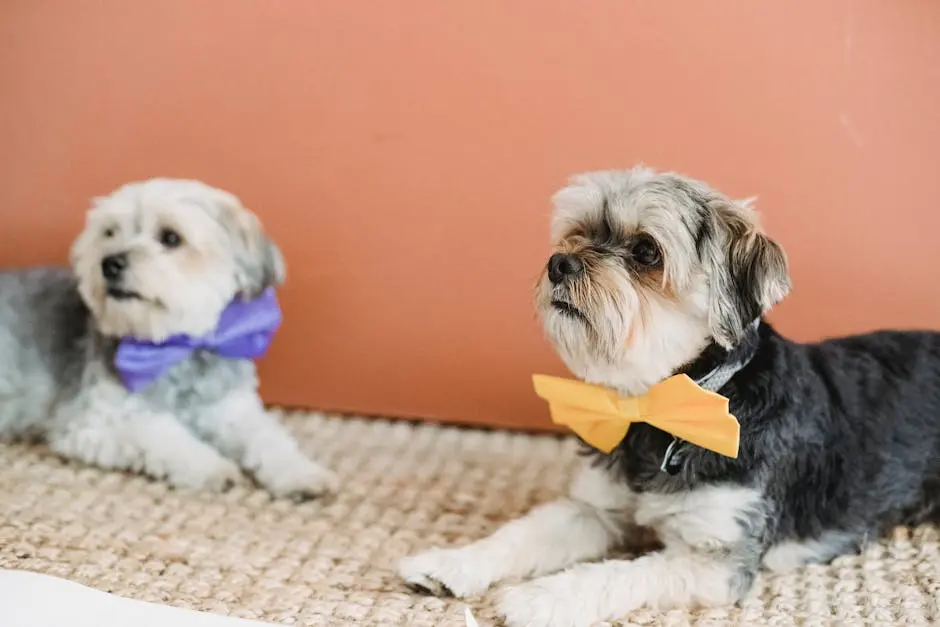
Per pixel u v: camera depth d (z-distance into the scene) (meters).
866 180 2.36
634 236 1.84
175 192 2.32
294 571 1.99
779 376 1.91
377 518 2.24
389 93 2.50
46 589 1.71
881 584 1.95
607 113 2.42
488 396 2.71
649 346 1.82
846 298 2.45
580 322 1.84
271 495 2.34
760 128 2.37
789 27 2.30
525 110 2.45
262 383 2.82
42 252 2.78
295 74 2.53
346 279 2.67
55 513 2.17
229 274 2.36
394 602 1.88
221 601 1.86
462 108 2.48
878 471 2.03
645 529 2.08
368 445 2.63
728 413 1.78
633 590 1.82
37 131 2.68
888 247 2.40
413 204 2.58
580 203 1.91
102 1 2.56
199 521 2.19
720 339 1.79
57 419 2.47
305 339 2.75
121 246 2.25
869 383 2.07
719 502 1.85
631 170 2.01
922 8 2.23
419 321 2.68
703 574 1.85
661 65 2.37
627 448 1.99
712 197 1.87
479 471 2.50
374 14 2.46
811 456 1.94
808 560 2.02
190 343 2.38
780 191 2.40
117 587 1.89
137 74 2.60
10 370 2.48
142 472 2.40
